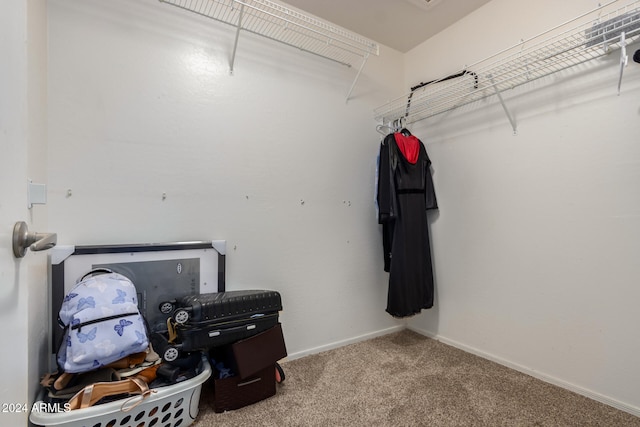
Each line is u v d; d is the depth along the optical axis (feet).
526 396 5.11
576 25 5.18
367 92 7.78
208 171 5.65
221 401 4.67
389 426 4.41
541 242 5.68
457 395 5.15
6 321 1.80
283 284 6.46
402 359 6.49
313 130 6.91
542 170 5.65
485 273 6.56
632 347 4.65
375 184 7.64
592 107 5.05
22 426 2.07
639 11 4.10
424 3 6.57
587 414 4.64
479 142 6.67
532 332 5.80
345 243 7.35
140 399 3.69
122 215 4.92
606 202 4.90
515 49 6.01
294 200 6.61
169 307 5.03
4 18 1.79
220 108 5.77
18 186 2.00
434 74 7.69
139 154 5.06
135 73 5.04
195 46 5.56
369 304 7.72
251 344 4.86
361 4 6.55
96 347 3.60
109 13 4.87
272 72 6.38
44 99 4.26
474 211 6.77
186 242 5.30
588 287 5.10
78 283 4.22
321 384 5.50
